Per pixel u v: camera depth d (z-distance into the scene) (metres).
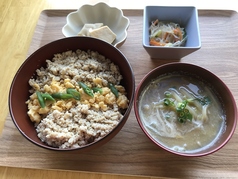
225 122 0.22
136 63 0.28
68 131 0.22
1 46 0.31
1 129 0.26
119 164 0.22
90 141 0.22
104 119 0.22
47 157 0.23
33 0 0.35
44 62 0.25
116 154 0.23
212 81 0.23
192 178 0.22
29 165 0.23
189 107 0.23
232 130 0.20
